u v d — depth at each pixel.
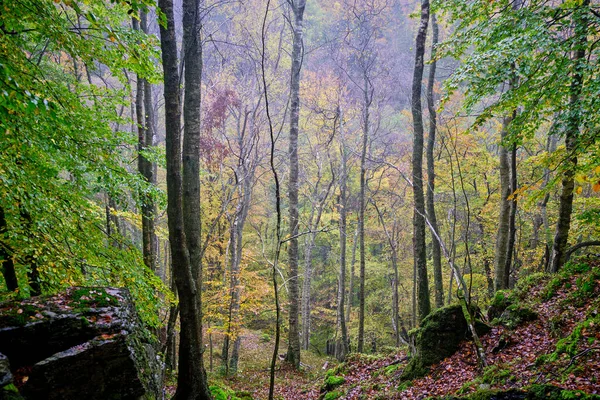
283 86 23.36
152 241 10.74
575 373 5.34
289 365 15.44
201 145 16.50
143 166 10.47
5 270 5.31
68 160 5.98
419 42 11.34
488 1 8.23
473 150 17.11
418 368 8.45
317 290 29.30
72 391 3.49
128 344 3.93
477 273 18.81
